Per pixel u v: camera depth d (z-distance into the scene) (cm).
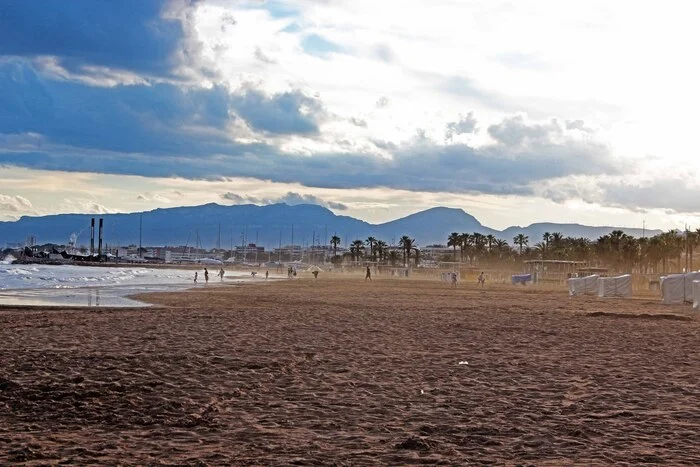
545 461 912
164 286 7544
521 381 1566
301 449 962
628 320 3441
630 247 15150
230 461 895
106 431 1078
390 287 8162
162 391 1379
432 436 1052
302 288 7481
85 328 2625
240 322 2983
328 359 1880
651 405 1303
